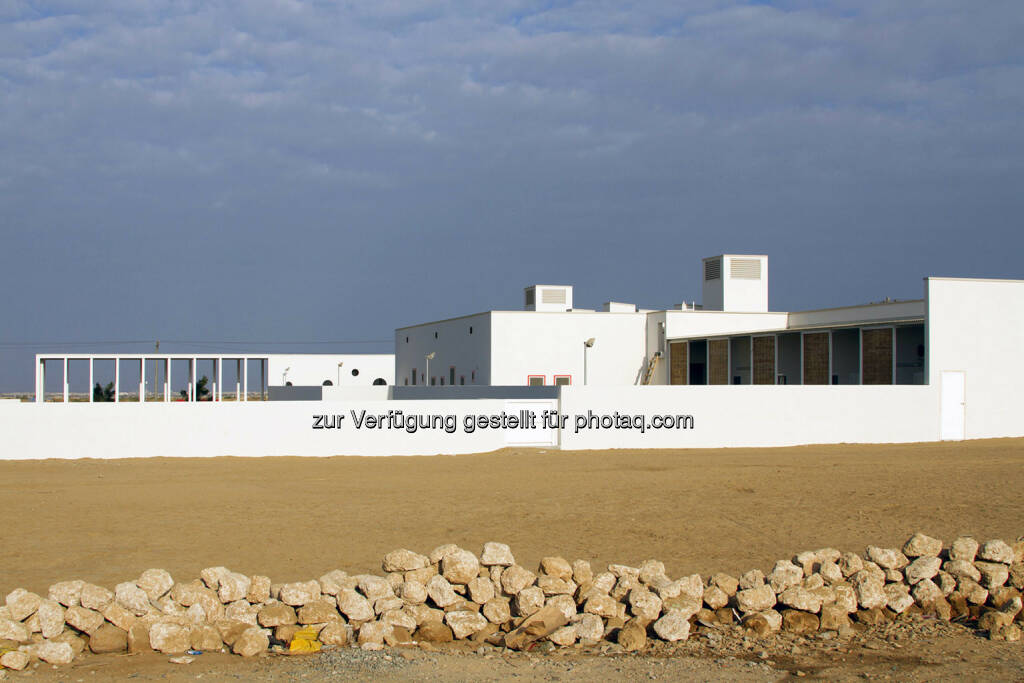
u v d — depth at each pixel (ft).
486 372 152.56
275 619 31.42
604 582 33.71
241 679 26.84
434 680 26.81
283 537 47.91
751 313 155.84
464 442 94.58
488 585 32.63
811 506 54.65
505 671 27.71
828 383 123.03
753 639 31.07
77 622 30.25
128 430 89.25
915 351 115.85
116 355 153.28
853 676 27.04
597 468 76.79
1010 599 32.55
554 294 175.11
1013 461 78.23
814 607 32.37
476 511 54.95
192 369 159.22
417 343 194.08
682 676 27.12
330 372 230.68
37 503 58.18
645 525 49.98
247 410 91.09
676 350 150.92
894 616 33.22
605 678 26.96
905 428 104.73
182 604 31.50
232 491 63.67
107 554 43.96
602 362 154.61
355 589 32.76
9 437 87.35
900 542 44.68
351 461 85.61
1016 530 46.57
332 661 28.76
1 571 40.52
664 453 91.61
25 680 26.84
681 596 32.91
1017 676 26.78
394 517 53.36
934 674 27.07
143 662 28.81
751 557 42.47
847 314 143.64
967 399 106.63
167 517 53.52
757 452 92.53
